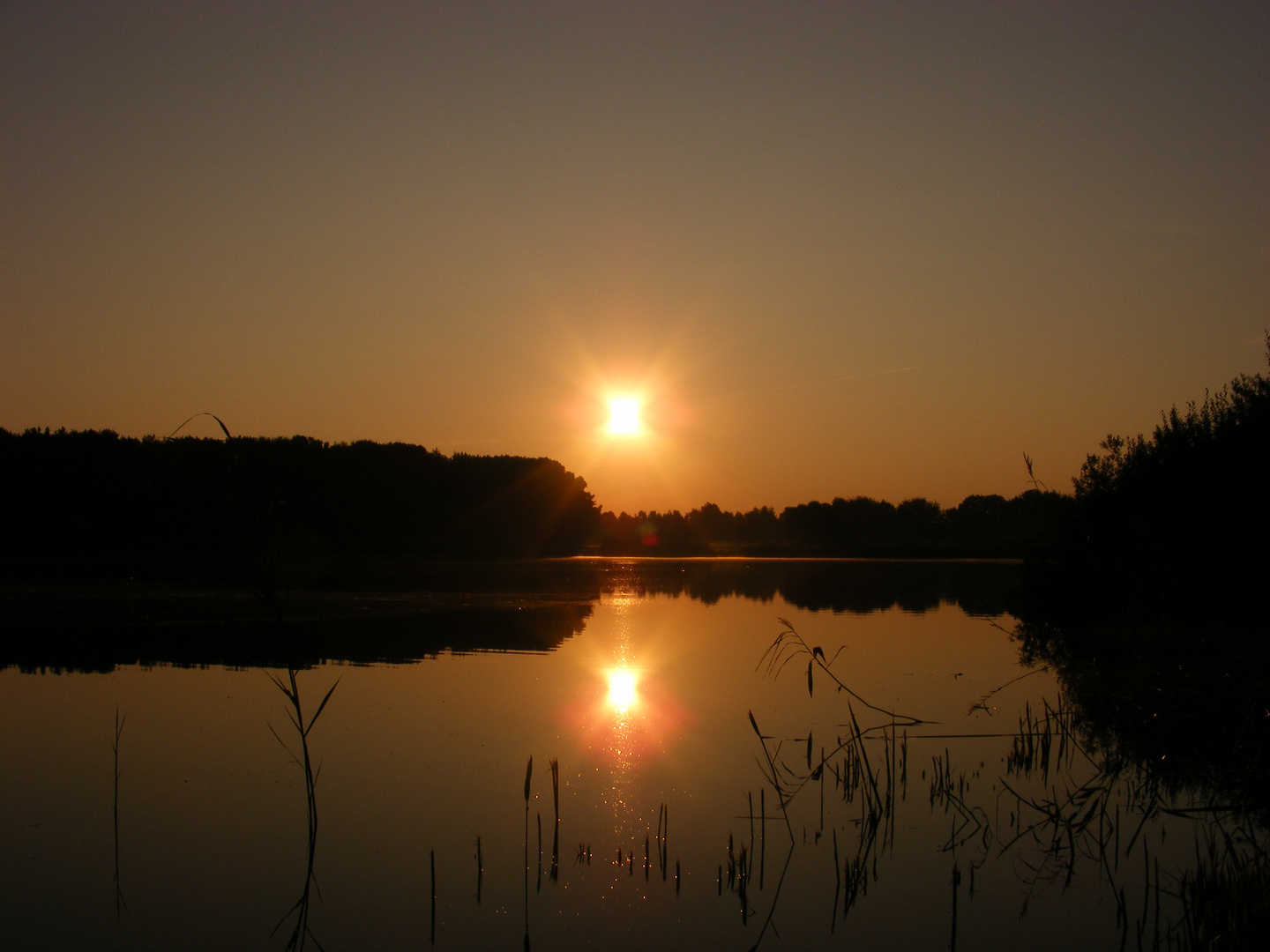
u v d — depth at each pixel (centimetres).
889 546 13500
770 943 855
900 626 3225
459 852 1045
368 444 9700
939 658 2425
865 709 1783
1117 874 1019
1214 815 1172
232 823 1123
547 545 10594
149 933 855
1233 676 1683
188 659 2252
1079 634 2830
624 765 1382
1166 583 2089
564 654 2438
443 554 9525
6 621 2911
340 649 2480
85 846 1048
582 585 5438
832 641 2788
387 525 9212
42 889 940
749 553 14125
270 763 1362
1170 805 1231
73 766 1334
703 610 3834
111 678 1994
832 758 1439
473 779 1301
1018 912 924
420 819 1144
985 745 1527
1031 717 1711
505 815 1162
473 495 9962
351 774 1317
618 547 14200
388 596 4119
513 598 4281
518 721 1639
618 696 1867
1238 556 2391
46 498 7006
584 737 1536
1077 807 1213
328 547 8825
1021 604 3144
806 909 926
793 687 2000
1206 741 1470
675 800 1233
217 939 846
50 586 4153
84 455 7288
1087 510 2759
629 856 1045
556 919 892
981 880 1002
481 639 2725
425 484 9644
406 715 1677
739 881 987
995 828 1152
